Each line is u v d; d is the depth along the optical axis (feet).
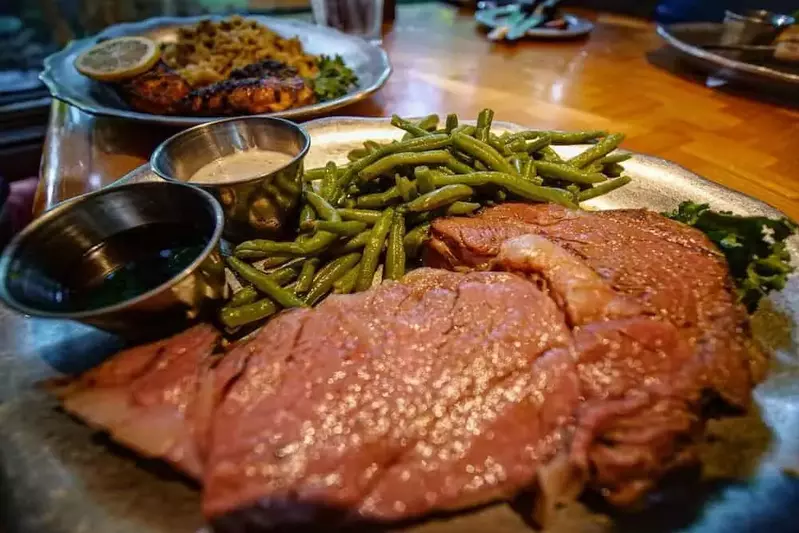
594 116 1.11
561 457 0.41
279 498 0.39
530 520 0.43
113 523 0.41
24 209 1.36
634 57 1.45
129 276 0.58
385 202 0.73
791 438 0.48
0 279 0.48
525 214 0.67
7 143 1.46
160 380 0.46
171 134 0.99
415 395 0.43
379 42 1.50
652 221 0.63
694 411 0.44
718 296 0.53
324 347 0.47
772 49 1.27
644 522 0.43
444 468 0.41
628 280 0.53
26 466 0.44
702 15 1.68
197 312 0.57
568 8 1.90
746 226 0.62
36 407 0.49
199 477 0.42
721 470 0.46
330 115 1.05
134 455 0.45
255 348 0.48
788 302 0.61
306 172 0.80
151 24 1.35
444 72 1.33
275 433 0.41
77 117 1.05
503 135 0.84
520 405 0.43
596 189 0.78
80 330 0.57
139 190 0.60
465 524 0.42
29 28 1.53
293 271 0.67
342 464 0.40
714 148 1.00
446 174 0.74
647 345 0.47
